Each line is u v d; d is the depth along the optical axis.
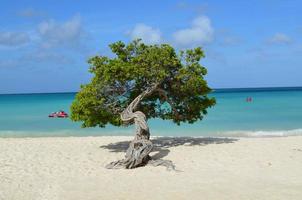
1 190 13.23
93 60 19.48
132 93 20.61
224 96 114.69
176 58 19.84
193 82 19.48
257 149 20.38
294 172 15.41
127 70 18.70
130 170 16.14
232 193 12.57
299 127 34.09
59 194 12.79
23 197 12.48
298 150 20.05
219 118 42.81
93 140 24.75
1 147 22.11
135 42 20.30
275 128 33.56
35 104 79.19
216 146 21.45
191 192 12.73
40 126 36.62
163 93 20.30
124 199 12.12
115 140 24.69
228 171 15.68
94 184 13.97
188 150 20.22
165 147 21.30
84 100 18.50
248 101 79.31
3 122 40.38
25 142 24.11
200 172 15.57
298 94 126.25
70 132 32.28
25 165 17.17
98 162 17.78
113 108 19.62
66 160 18.25
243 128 33.88
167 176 14.98
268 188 13.12
